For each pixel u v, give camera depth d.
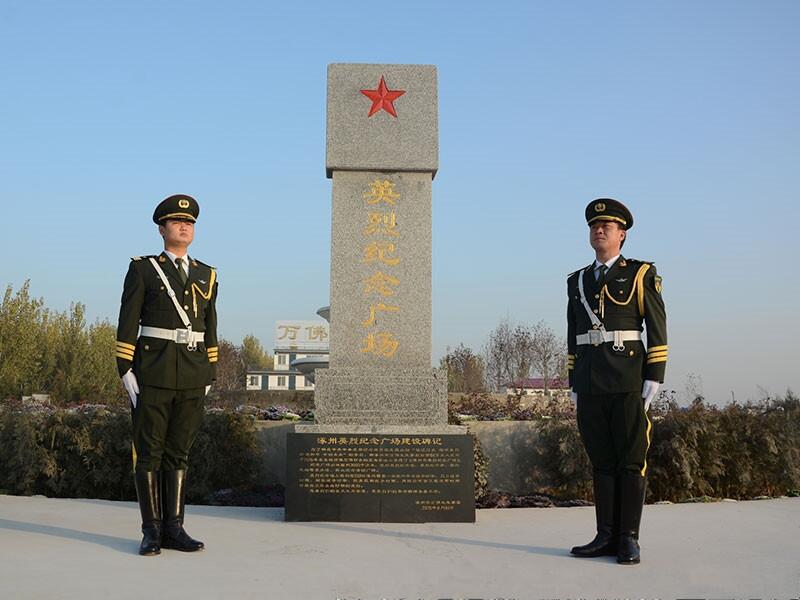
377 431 6.41
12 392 27.64
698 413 8.20
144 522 4.94
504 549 5.12
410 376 6.70
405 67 7.26
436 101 7.22
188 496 7.77
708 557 4.87
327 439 6.36
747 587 4.11
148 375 5.06
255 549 5.04
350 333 6.91
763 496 8.27
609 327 5.09
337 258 6.99
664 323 5.07
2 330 27.55
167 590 3.93
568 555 4.93
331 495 6.28
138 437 5.09
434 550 5.06
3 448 8.11
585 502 7.70
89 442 7.96
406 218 7.07
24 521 6.00
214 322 5.50
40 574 4.23
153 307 5.18
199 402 5.29
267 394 18.06
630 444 4.93
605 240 5.26
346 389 6.66
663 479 7.97
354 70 7.22
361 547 5.14
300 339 40.75
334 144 7.08
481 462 7.61
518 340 35.12
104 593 3.85
